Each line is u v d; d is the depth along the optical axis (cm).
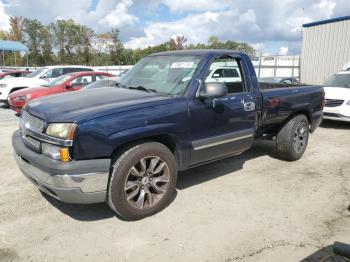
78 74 1110
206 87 394
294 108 560
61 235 341
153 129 361
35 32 5328
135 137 349
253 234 347
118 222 367
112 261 301
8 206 400
